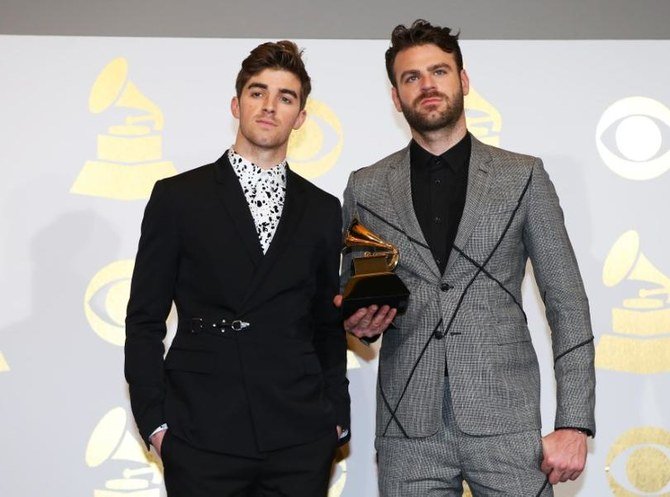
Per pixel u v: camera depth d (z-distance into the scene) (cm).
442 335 225
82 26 318
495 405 221
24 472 293
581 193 307
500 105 311
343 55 313
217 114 310
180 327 226
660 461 296
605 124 309
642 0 320
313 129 311
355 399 299
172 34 319
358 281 225
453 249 228
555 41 312
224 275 222
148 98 309
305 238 230
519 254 234
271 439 215
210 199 228
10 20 318
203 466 212
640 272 303
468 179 234
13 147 304
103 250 302
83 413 296
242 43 312
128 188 305
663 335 301
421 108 238
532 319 304
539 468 221
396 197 238
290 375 220
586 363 224
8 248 300
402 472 227
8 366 296
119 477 295
